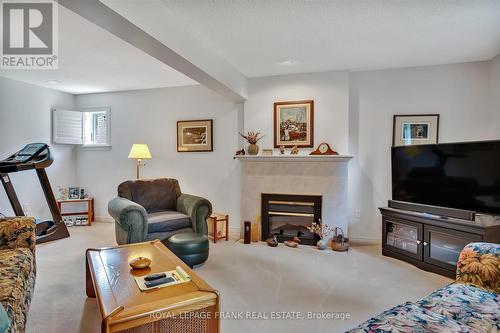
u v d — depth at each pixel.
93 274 1.82
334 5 2.31
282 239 4.07
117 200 3.59
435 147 3.08
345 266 3.11
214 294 1.58
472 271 1.68
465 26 2.68
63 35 2.82
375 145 4.02
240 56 3.46
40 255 3.41
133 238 3.22
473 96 3.67
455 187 2.92
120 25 1.95
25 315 1.61
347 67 3.89
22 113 4.52
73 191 5.14
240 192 4.61
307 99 4.11
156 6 2.18
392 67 3.89
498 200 2.62
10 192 3.70
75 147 5.42
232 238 4.29
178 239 3.06
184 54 2.57
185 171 4.89
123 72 4.06
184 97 4.87
